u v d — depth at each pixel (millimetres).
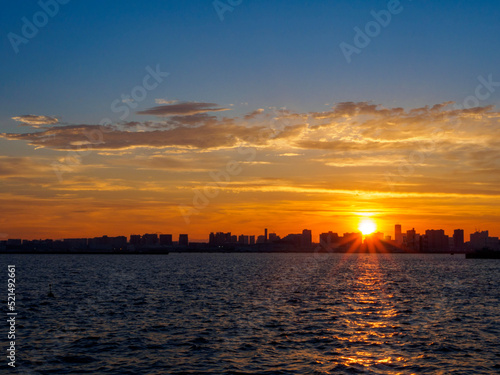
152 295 82312
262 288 98000
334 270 187875
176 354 37938
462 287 102750
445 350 39250
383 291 91875
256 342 42219
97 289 95188
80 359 36312
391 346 40719
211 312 60469
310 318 55562
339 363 35250
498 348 40062
